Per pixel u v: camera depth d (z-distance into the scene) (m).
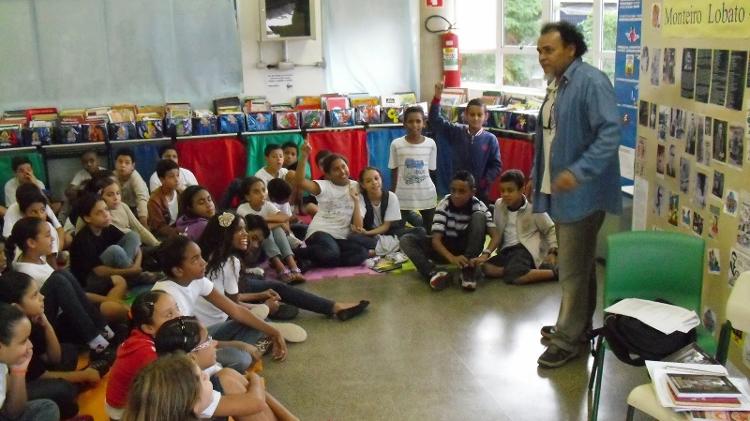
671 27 3.26
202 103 6.64
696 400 2.04
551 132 3.16
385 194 4.96
